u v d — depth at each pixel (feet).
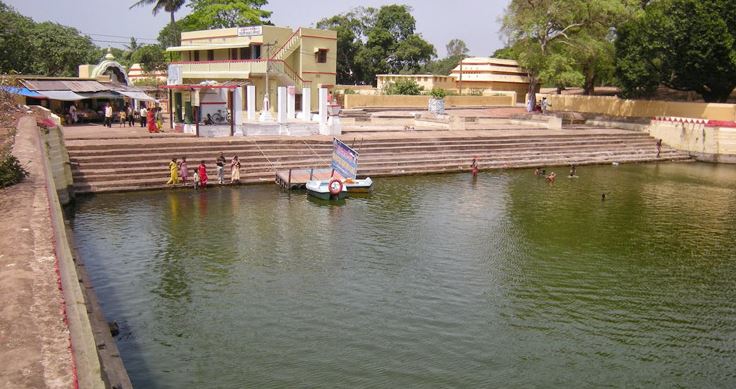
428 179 82.38
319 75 134.72
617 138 116.67
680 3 117.29
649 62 125.70
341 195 68.39
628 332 35.55
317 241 51.21
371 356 31.81
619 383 29.91
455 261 47.11
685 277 45.01
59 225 27.35
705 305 39.75
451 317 36.86
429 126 116.06
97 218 56.29
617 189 79.51
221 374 29.73
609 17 129.18
